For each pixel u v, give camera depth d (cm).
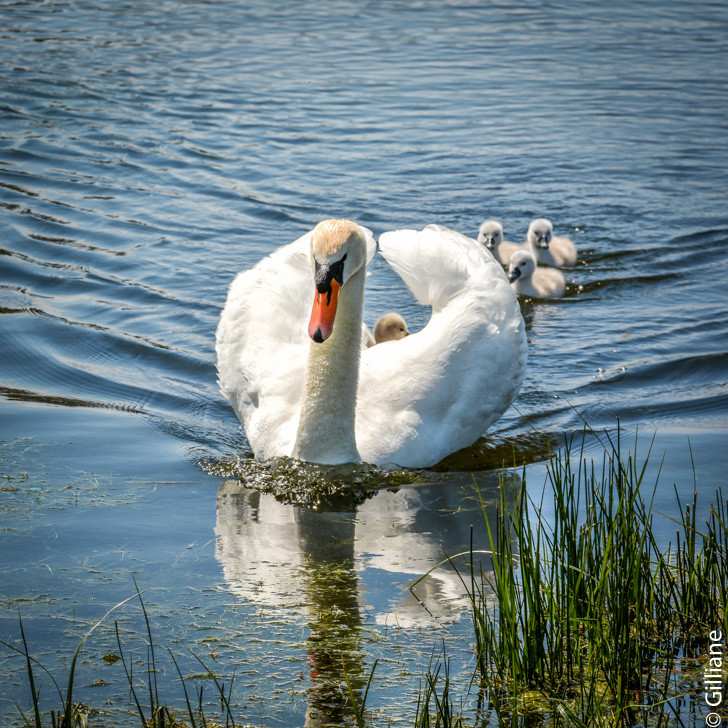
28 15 3488
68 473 972
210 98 2545
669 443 1056
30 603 738
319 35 3356
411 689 652
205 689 650
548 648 677
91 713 622
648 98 2664
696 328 1402
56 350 1262
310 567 806
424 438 1027
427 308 1491
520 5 3972
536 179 2041
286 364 1067
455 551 836
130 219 1722
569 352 1330
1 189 1827
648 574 734
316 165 2070
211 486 970
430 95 2650
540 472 1009
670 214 1877
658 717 630
